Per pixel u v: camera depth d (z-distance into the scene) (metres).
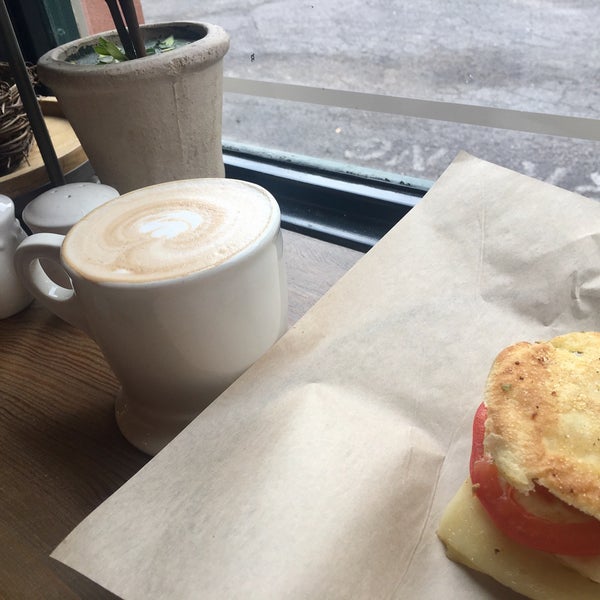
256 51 0.87
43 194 0.64
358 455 0.43
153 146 0.67
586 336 0.45
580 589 0.38
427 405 0.47
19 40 0.95
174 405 0.50
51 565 0.45
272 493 0.41
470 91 0.74
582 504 0.36
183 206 0.50
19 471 0.52
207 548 0.38
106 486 0.50
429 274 0.55
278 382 0.47
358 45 0.78
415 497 0.43
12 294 0.68
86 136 0.68
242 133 0.93
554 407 0.40
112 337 0.46
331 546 0.38
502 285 0.54
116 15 0.65
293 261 0.73
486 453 0.41
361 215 0.78
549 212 0.55
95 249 0.46
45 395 0.60
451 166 0.61
